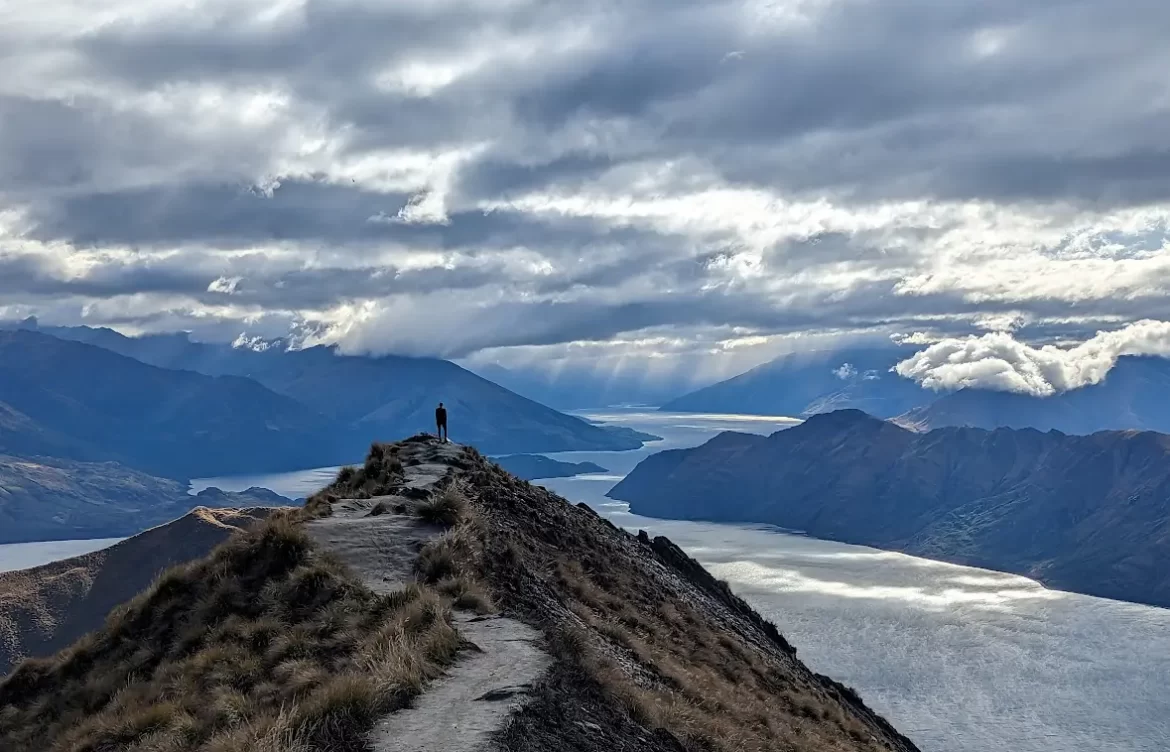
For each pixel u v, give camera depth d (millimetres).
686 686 25797
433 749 14391
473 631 21344
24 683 27234
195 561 28828
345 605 23391
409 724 15516
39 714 25172
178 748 18062
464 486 39031
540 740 15516
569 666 19219
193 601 26719
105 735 20344
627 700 19281
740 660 38719
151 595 27828
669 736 18859
